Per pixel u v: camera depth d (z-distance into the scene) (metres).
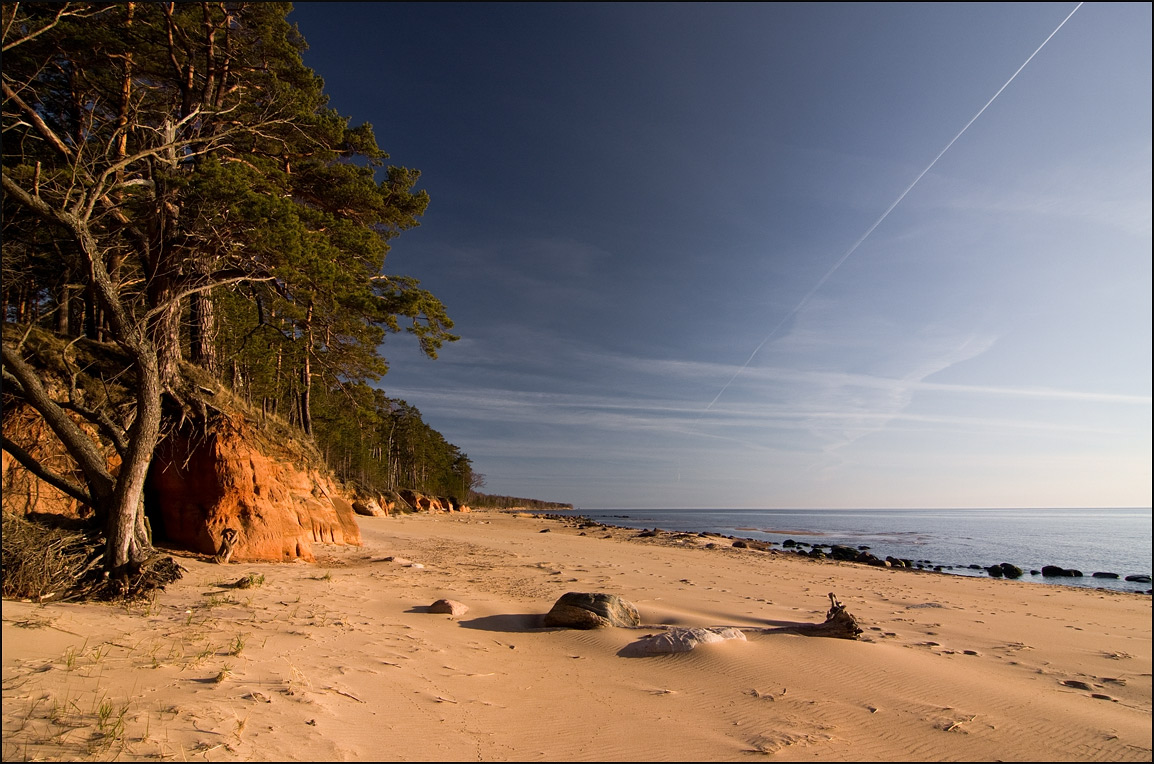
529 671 5.82
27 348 11.57
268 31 14.94
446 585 11.44
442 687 5.10
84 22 12.95
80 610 6.90
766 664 5.95
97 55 13.22
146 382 9.06
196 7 13.98
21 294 15.77
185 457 12.65
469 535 27.52
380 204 16.89
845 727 4.38
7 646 4.88
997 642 7.67
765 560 20.11
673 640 6.50
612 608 8.07
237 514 12.59
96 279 8.79
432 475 94.19
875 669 5.83
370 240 14.38
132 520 8.73
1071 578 22.00
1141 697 5.25
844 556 26.88
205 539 12.02
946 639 7.76
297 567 12.26
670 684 5.41
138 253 12.94
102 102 14.32
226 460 12.72
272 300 14.20
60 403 9.33
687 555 20.52
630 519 119.62
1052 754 3.94
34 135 13.32
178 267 11.73
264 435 15.60
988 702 4.97
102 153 10.52
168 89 15.21
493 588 11.38
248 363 22.61
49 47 12.77
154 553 9.12
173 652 5.31
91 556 8.38
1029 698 5.11
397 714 4.32
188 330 16.44
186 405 12.87
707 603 10.16
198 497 12.48
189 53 14.34
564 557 18.05
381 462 70.25
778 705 4.84
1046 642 7.74
